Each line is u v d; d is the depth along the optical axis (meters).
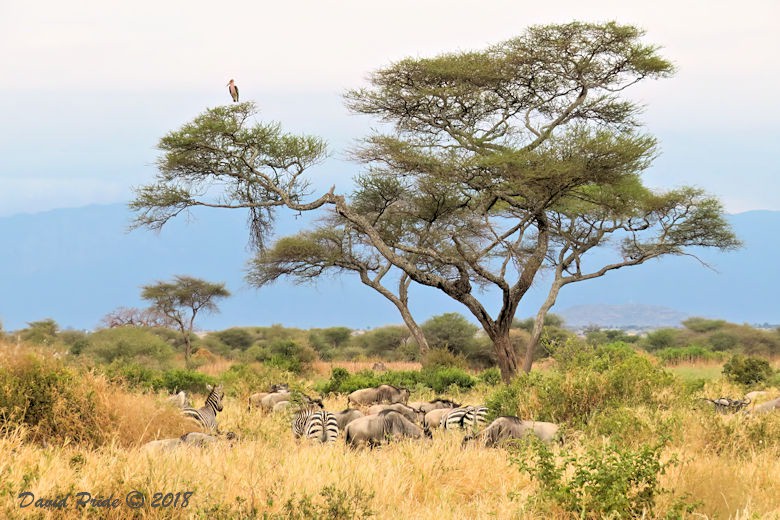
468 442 43.41
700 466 35.22
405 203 120.75
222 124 95.31
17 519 24.92
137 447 40.16
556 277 114.12
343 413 53.38
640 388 55.03
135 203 103.94
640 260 118.25
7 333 45.09
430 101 98.25
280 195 101.31
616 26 92.12
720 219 118.12
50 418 40.62
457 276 130.75
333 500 28.16
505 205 119.00
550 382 55.88
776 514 29.27
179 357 183.50
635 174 98.62
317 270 133.38
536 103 102.19
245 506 27.67
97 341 144.12
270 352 154.12
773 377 98.19
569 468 36.16
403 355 196.50
